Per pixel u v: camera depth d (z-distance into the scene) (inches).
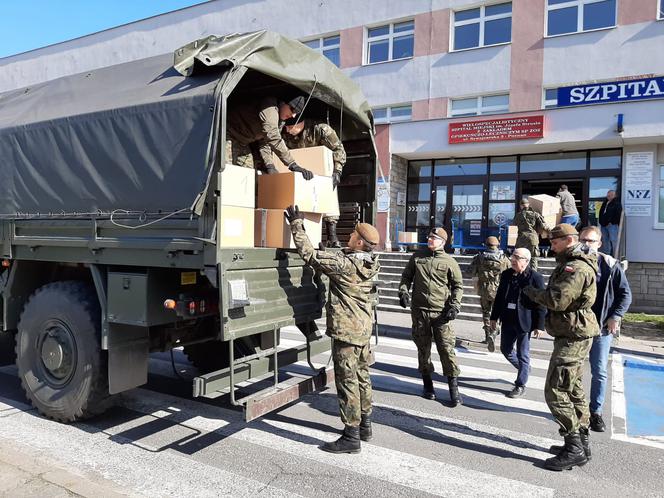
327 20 737.0
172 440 166.1
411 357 297.4
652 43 548.4
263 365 161.9
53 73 989.8
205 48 155.6
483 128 550.0
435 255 216.7
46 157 178.4
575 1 589.3
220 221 140.9
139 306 155.0
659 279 482.6
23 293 192.4
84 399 166.9
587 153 549.6
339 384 160.7
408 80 681.6
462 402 216.5
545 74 601.6
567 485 143.1
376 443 169.6
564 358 154.6
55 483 122.6
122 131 160.9
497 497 134.9
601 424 186.2
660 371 277.0
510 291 229.1
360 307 161.6
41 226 179.6
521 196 587.5
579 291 151.8
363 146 239.8
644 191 495.5
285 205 175.2
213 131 143.3
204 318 193.2
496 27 636.1
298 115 213.5
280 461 152.6
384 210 599.8
